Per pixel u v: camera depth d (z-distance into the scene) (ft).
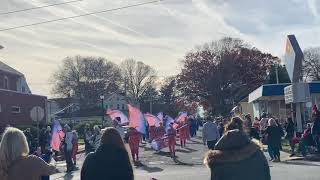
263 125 99.04
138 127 83.35
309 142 77.56
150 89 424.87
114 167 20.36
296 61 91.86
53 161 73.77
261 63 315.78
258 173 18.88
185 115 143.33
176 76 324.39
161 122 121.19
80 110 383.24
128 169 20.59
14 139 19.24
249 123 86.43
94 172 20.33
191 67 315.17
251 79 311.06
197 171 66.44
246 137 19.61
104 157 20.51
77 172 74.43
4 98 164.55
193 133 167.32
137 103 419.74
